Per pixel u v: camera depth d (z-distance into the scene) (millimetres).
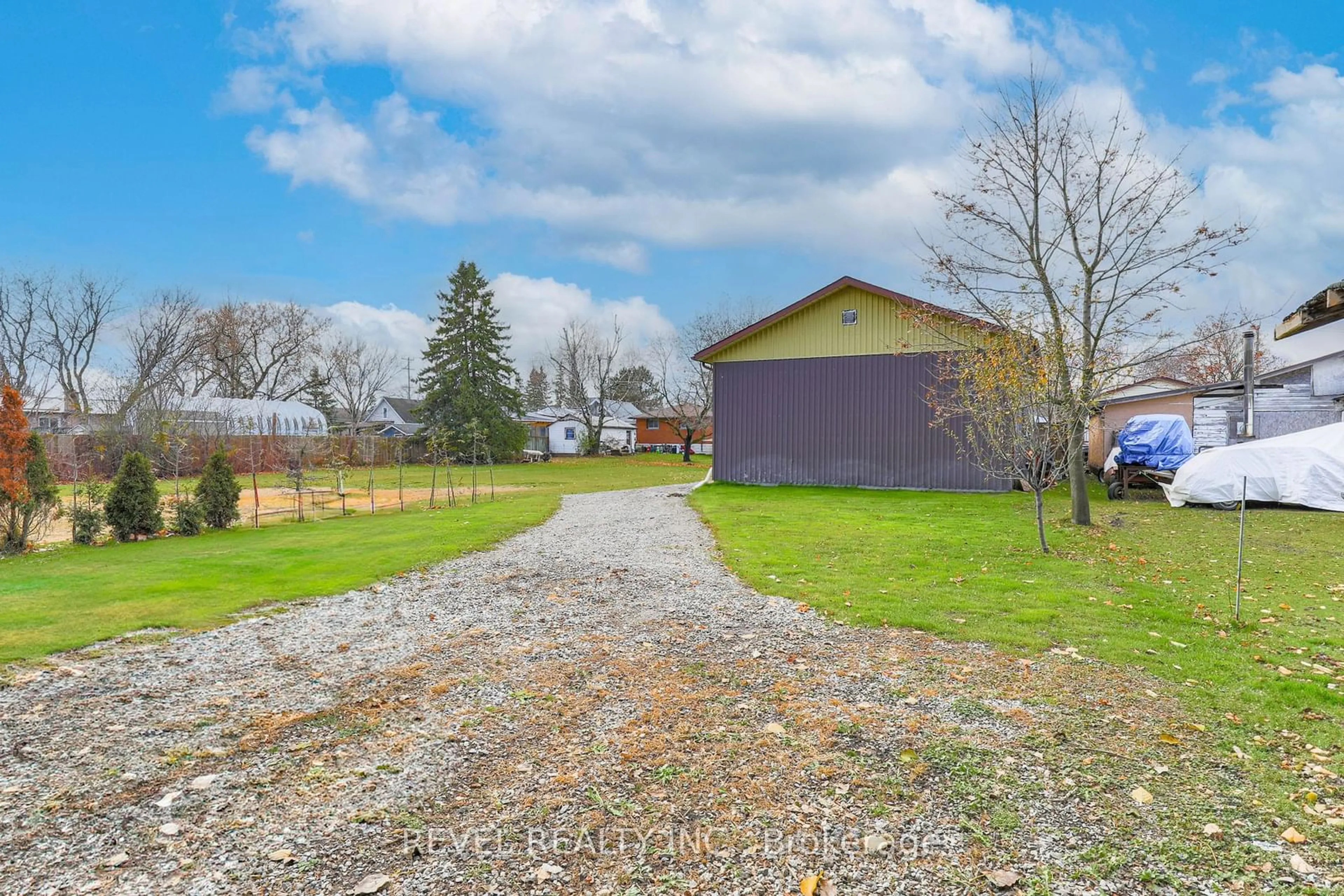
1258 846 2699
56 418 32438
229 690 4613
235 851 2762
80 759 3594
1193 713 3963
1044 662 4867
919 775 3285
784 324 18203
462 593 7383
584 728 3912
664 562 8844
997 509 13570
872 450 17312
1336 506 12562
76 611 6668
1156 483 15289
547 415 59094
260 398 49125
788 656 5109
